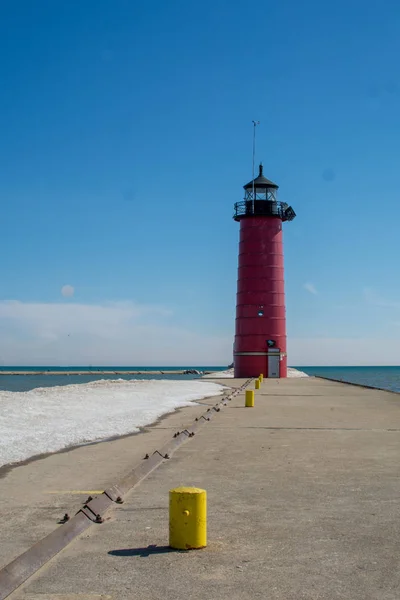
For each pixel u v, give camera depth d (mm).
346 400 30516
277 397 32812
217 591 5953
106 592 5941
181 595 5863
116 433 17500
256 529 7973
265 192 60500
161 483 10797
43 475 11547
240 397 32844
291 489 10227
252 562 6738
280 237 60188
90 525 8234
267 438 16391
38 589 6035
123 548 7246
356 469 11930
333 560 6797
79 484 10773
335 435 16922
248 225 59594
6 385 79188
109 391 37531
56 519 8516
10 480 11125
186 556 6945
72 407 25109
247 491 10102
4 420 19609
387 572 6426
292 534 7750
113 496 9570
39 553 6816
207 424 19750
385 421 20484
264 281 59094
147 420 20922
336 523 8234
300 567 6582
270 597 5809
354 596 5816
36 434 16750
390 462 12695
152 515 8703
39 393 34969
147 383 50406
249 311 59188
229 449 14516
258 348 58906
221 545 7328
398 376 142000
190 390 39562
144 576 6340
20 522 8375
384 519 8414
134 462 12820
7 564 6605
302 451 14141
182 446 15008
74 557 6941
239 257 60406
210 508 9039
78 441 15953
